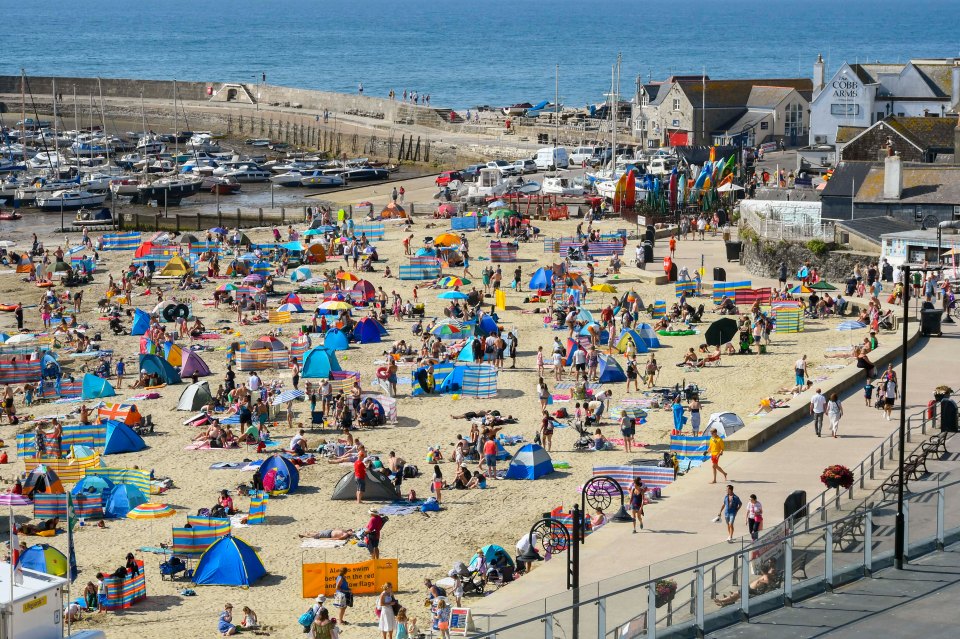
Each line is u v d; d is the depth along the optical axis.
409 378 73.69
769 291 85.75
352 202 143.62
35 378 74.44
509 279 98.56
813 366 71.19
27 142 194.88
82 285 99.88
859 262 90.62
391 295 93.88
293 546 50.28
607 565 44.62
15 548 35.16
